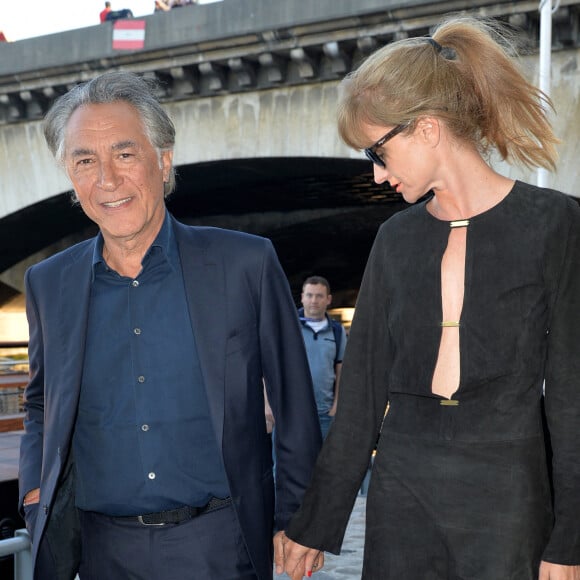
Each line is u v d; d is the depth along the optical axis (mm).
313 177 19922
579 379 1740
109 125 2053
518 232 1785
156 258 2133
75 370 2109
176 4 18312
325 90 15906
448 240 1866
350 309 34281
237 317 2125
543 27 10609
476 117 1816
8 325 28141
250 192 22562
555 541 1719
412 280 1888
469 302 1794
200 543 2072
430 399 1846
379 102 1802
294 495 2174
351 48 15195
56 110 2143
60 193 19484
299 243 28594
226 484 2100
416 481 1823
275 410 2211
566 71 12781
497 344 1767
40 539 2096
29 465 2234
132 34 16906
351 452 2035
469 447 1773
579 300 1753
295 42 15242
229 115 17016
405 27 14078
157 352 2098
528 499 1737
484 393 1783
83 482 2137
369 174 18766
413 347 1871
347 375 2043
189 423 2082
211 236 2199
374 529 1895
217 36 15781
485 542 1742
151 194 2092
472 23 1858
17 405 7527
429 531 1815
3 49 18781
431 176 1837
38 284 2230
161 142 2139
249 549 2082
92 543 2156
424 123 1803
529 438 1757
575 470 1720
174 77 16984
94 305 2148
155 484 2061
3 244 23797
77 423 2152
